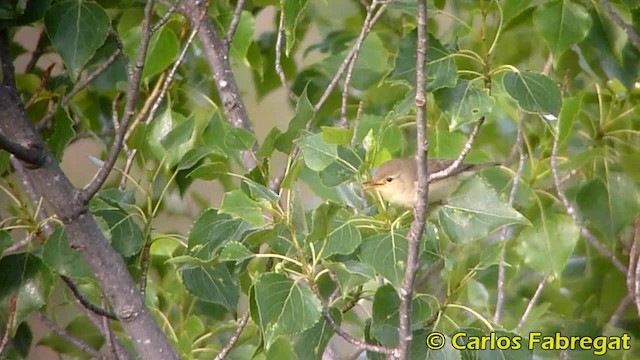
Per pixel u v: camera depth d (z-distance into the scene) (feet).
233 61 36.06
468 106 23.66
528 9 33.37
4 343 25.49
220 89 31.65
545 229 29.43
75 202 23.68
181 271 26.71
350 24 39.19
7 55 24.08
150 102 29.71
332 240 22.71
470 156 33.37
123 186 28.53
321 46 39.50
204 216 26.05
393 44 38.60
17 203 26.76
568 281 36.22
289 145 26.43
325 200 25.86
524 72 24.44
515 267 32.24
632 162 32.63
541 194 32.86
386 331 23.49
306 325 22.15
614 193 32.40
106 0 31.91
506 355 24.26
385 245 22.68
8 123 23.32
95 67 34.60
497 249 25.48
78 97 36.01
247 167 30.66
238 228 26.00
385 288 23.45
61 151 25.76
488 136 37.65
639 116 33.27
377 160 28.19
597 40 32.65
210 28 31.83
